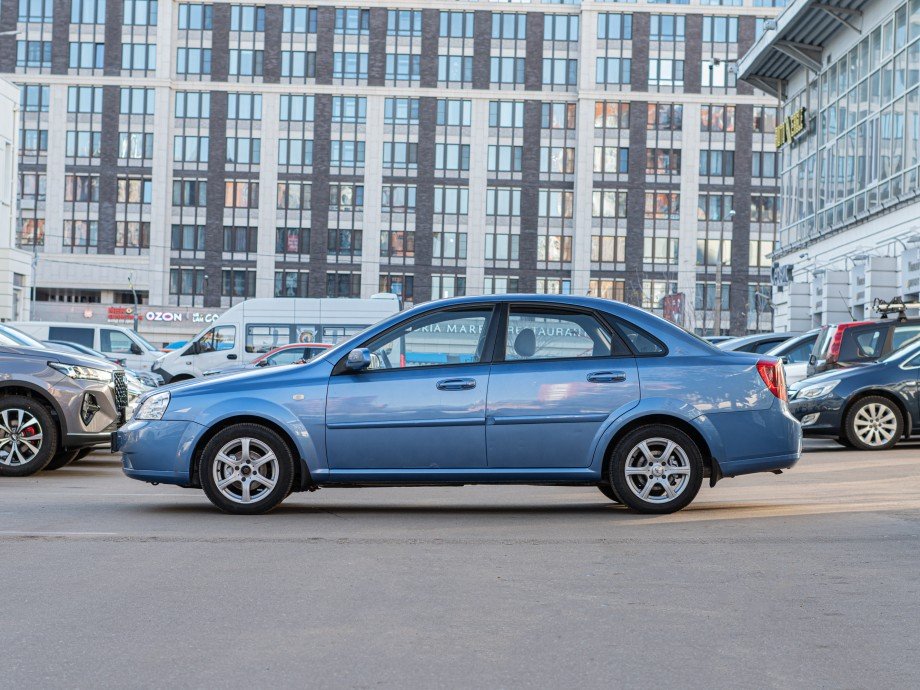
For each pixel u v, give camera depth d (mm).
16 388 12516
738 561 6715
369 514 8953
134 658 4488
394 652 4594
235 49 79000
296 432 8656
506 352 8781
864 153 35281
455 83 79312
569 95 79000
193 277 78625
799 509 9156
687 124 78812
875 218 34125
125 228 77875
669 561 6715
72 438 12320
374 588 5887
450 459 8656
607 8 78625
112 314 77000
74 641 4758
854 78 36281
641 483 8766
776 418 8781
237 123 78875
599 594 5758
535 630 4980
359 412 8656
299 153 79062
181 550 7074
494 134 79125
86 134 77938
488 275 79000
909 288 31172
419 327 8867
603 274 78562
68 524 8250
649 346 8820
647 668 4367
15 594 5711
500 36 79250
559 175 79188
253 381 8875
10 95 48969
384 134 79188
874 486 11023
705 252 78750
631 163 78625
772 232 78875
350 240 79062
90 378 12523
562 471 8672
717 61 70562
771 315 78562
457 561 6707
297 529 8039
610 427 8633
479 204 79125
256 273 78875
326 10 79125
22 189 77688
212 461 8805
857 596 5723
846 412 15805
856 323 17203
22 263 49094
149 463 8859
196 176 78750
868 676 4277
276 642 4750
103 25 78000
